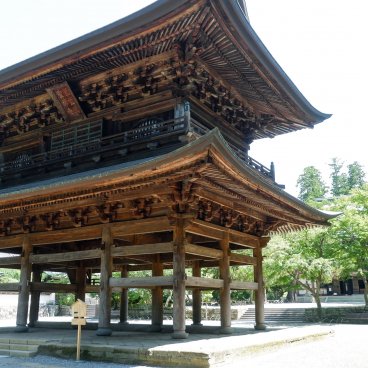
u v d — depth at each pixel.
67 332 18.56
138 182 14.04
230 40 15.75
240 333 17.80
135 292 41.41
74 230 17.53
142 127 17.94
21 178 21.16
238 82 19.17
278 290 65.62
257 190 15.47
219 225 17.44
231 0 13.52
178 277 14.44
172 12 14.33
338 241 38.38
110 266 16.25
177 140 16.14
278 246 38.00
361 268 39.38
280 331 19.45
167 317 39.47
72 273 24.61
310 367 11.97
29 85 19.44
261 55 16.81
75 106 19.55
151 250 15.25
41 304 44.75
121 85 18.42
